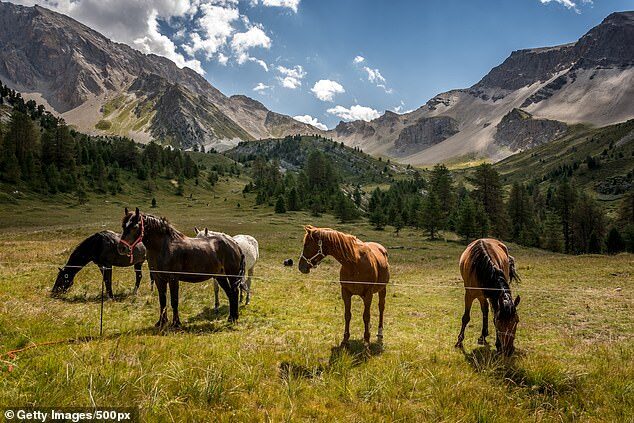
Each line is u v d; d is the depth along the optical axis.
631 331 11.19
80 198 100.12
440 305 15.29
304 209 115.25
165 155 169.50
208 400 5.24
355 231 82.50
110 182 124.12
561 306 14.63
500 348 7.81
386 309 14.16
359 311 13.40
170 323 9.83
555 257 41.00
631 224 72.06
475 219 72.50
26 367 5.66
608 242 71.69
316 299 15.20
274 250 39.16
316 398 5.64
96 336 7.96
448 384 6.24
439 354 8.11
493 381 6.46
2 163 97.75
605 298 16.14
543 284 20.34
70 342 7.23
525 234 78.62
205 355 7.05
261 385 5.90
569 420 5.41
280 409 5.21
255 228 70.50
